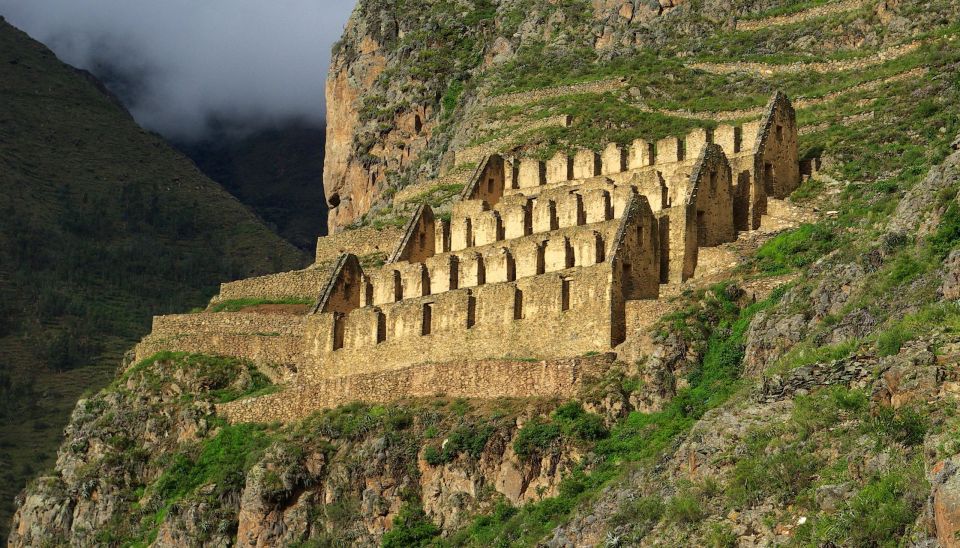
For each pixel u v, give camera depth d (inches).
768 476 3440.0
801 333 4131.4
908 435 3159.5
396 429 4825.3
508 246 5300.2
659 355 4429.1
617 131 6550.2
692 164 5467.5
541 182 6127.0
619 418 4382.4
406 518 4579.2
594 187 5536.4
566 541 3983.8
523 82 7436.0
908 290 3794.3
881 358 3474.4
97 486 5718.5
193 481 5452.8
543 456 4394.7
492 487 4475.9
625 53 7465.6
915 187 4224.9
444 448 4606.3
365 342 5408.5
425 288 5462.6
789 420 3550.7
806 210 5039.4
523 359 4827.8
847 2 7219.5
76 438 5969.5
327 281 5782.5
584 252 5054.1
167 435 5762.8
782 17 7342.5
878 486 3122.5
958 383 3159.5
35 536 5743.1
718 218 5034.5
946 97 5605.3
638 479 3988.7
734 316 4490.7
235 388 5836.6
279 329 6117.1
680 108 6663.4
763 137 5255.9
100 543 5531.5
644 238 4849.9
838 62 6707.7
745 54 7101.4
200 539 5108.3
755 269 4722.0
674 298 4638.3
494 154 6373.0
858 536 3068.4
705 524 3491.6
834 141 5497.1
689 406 4271.7
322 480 4891.7
